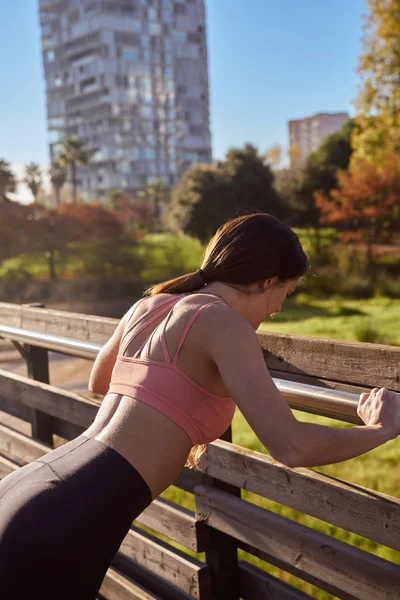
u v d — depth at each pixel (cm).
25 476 124
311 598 178
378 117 2522
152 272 3212
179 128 13362
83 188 13038
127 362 130
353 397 140
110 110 12425
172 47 13300
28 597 112
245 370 117
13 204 3375
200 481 211
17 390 279
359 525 148
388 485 362
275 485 171
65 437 272
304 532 163
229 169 3319
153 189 8594
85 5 12706
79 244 3391
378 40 2402
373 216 2662
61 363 649
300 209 3141
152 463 121
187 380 122
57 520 115
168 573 204
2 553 114
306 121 14925
